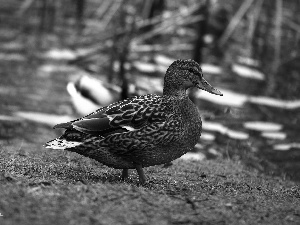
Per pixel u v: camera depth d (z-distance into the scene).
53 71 16.09
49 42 18.48
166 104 7.24
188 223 5.60
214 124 12.94
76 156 9.10
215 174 8.74
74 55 17.42
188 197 6.43
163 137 7.12
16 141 10.89
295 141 12.11
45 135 11.76
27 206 5.53
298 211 6.37
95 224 5.26
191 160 9.84
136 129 7.07
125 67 15.97
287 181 9.08
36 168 7.66
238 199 6.64
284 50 18.41
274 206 6.52
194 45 18.22
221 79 16.19
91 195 6.01
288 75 16.83
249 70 16.91
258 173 9.55
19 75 15.71
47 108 13.45
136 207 5.83
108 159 7.25
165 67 16.83
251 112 13.94
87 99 13.45
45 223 5.16
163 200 6.16
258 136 12.37
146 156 7.20
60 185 6.38
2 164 7.70
